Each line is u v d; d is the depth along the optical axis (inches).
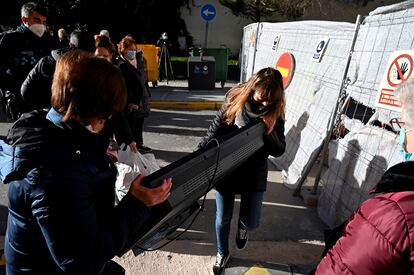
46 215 40.4
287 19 649.0
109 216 47.9
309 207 148.9
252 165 94.3
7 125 241.6
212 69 390.9
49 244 41.7
